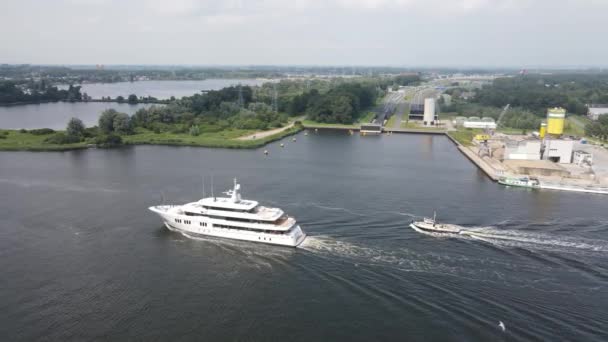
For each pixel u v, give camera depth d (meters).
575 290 99.44
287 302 96.75
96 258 117.19
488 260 113.19
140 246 124.69
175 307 95.38
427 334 85.88
